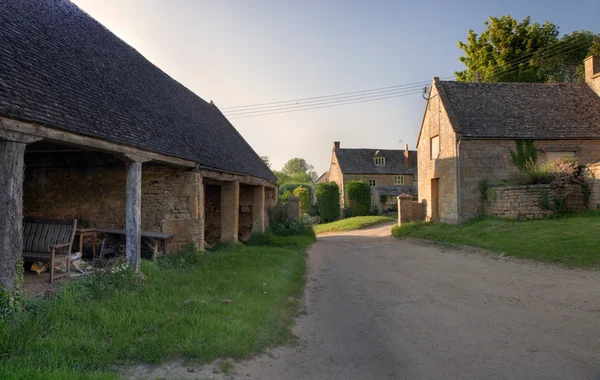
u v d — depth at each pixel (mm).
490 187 17359
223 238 13961
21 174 4660
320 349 4746
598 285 7266
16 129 4543
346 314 6281
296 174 87312
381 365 4293
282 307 6301
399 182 47719
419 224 20625
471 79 33125
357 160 48938
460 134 17812
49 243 7266
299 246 15766
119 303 5137
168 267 8211
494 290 7535
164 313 4938
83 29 9844
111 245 9898
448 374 4043
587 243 9977
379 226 29625
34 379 3012
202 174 10867
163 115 10547
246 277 7641
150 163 10477
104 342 3943
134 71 11211
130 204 7281
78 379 3127
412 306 6703
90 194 10203
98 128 6180
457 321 5781
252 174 15719
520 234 12727
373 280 9008
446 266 10453
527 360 4293
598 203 14180
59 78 6469
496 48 32219
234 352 4113
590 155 18094
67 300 4906
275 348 4613
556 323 5430
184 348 3965
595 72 20531
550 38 30734
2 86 4707
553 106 19594
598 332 5004
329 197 38562
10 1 7289
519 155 17828
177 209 10391
